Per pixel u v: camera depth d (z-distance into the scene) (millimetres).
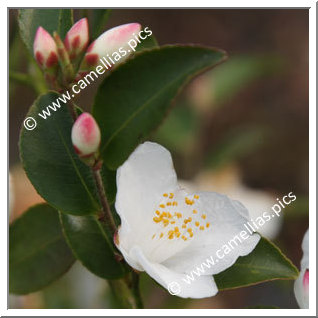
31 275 380
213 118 775
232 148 534
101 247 335
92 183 330
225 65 560
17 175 467
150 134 316
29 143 324
